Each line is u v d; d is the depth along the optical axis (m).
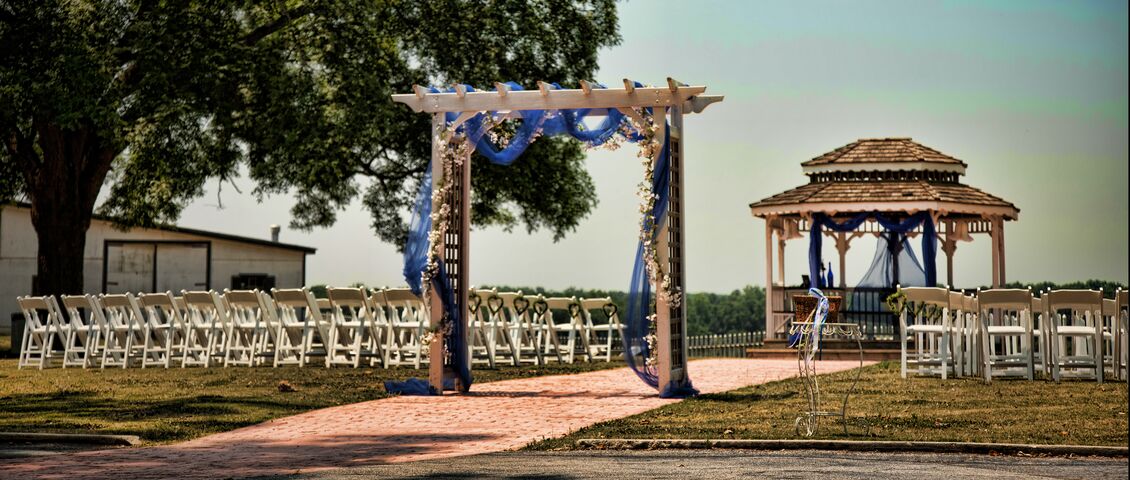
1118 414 9.91
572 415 10.88
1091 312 14.16
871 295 22.41
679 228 13.02
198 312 17.53
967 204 22.22
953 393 11.93
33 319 18.23
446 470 7.54
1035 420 9.59
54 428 10.01
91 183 24.52
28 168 24.28
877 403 11.09
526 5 27.56
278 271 35.31
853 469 7.32
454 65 26.77
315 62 25.02
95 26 22.44
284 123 23.39
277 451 8.71
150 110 22.73
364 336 17.89
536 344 17.91
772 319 23.14
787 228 23.86
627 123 12.97
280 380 14.41
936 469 7.30
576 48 28.02
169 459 8.30
